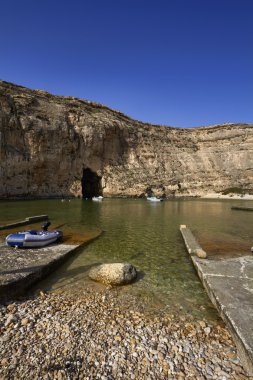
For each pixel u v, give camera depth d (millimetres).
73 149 68188
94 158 73500
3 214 26953
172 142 96250
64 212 31297
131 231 19281
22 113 58781
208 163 94750
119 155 80938
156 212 34250
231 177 90500
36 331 5984
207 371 4840
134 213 32500
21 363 4906
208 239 16469
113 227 20984
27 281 8430
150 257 12555
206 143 99812
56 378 4562
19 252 11828
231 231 19656
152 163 85812
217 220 26297
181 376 4715
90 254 12836
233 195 79312
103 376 4660
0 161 51062
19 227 19094
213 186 88500
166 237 17234
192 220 26141
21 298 7812
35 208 35094
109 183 73375
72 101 77562
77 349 5383
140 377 4672
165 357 5230
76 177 68375
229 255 12328
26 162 56281
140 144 86500
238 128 100562
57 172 64000
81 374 4695
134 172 79875
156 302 7828
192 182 88000
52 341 5625
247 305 6695
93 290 8578
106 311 7137
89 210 34875
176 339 5875
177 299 8062
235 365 4992
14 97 59781
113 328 6242
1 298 7398
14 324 6246
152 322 6621
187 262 11852
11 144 54625
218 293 7469
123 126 83188
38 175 59656
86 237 16281
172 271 10648
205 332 6164
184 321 6711
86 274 10070
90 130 71438
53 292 8383
